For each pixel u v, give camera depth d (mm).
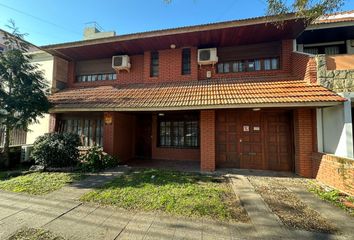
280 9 5324
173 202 4766
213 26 8273
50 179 6676
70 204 4738
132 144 11164
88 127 10023
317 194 5395
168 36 9070
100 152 8695
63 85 11609
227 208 4508
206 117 8055
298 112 7238
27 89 7957
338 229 3652
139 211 4379
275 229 3650
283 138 8086
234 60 9789
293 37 8875
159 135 11109
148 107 7594
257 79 8844
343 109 6176
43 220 3977
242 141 8422
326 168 6141
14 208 4523
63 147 8055
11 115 7891
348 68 6781
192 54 10008
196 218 4055
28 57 8805
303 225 3791
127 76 11070
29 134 11867
